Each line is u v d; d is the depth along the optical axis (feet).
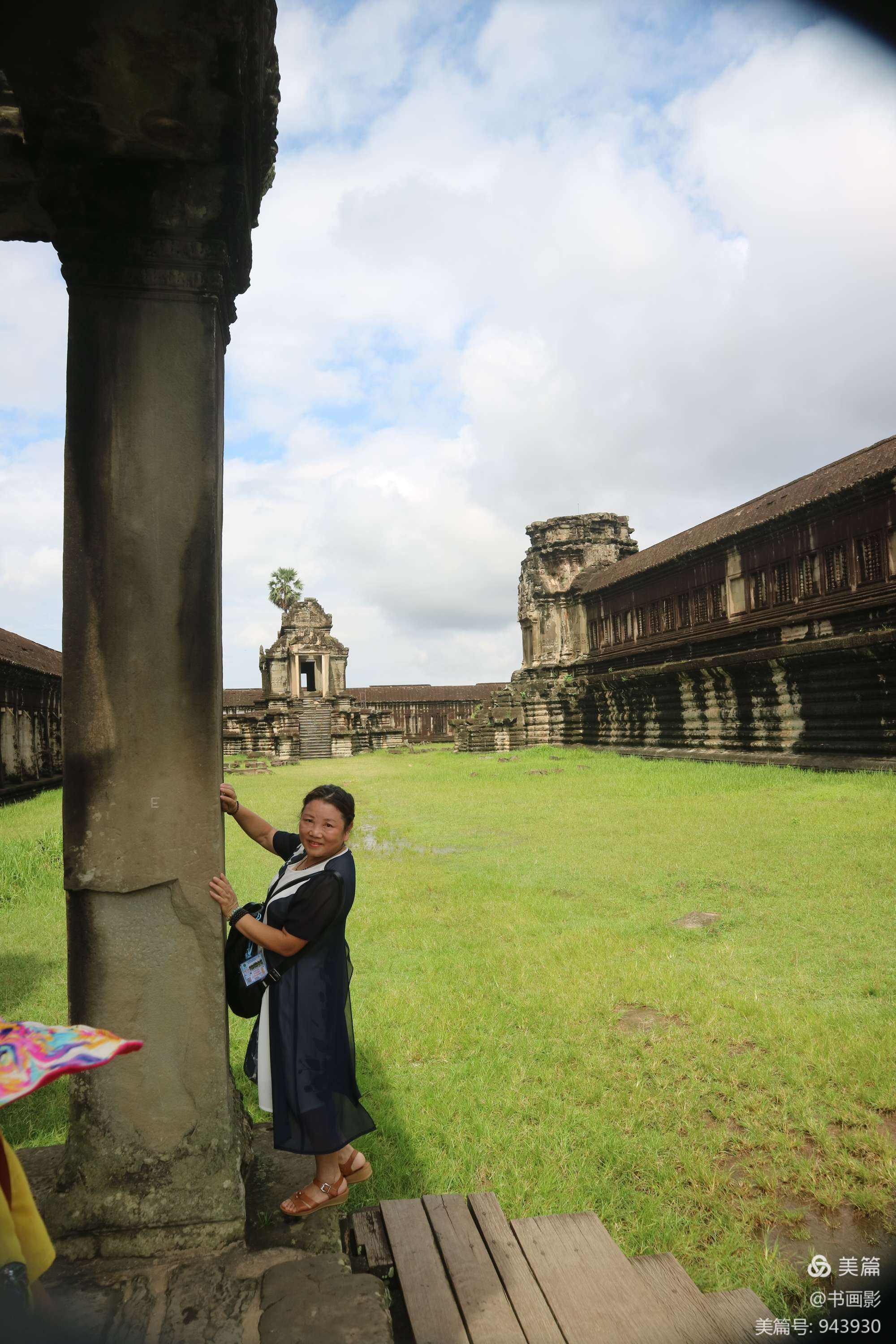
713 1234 9.95
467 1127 12.63
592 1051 15.33
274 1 9.15
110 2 7.35
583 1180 11.12
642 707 107.65
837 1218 10.23
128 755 9.23
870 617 68.74
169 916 9.29
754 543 86.48
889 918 23.24
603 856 35.47
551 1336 7.47
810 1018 16.11
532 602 143.84
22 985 20.17
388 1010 17.66
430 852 39.68
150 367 9.45
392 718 229.04
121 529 9.32
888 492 66.80
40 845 37.32
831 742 70.28
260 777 113.70
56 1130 12.94
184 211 9.36
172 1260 8.78
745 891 27.73
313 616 217.56
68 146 9.01
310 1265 8.49
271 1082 9.37
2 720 79.92
